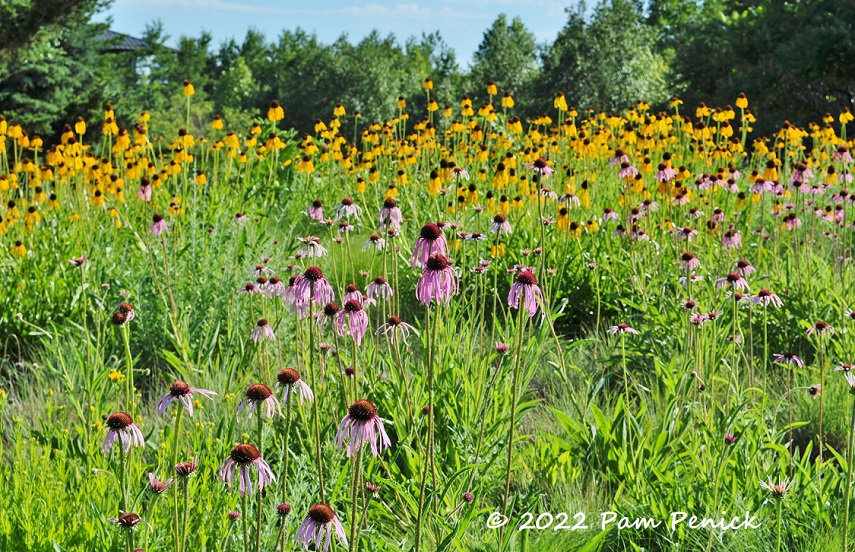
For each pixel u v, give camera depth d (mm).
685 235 5793
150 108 33344
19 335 5902
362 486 3008
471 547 3135
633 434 4102
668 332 5410
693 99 26531
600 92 35750
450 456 3891
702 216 7094
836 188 8961
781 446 3561
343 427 2426
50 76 23406
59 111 23406
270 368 5164
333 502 3184
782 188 7625
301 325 5008
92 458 3641
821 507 3363
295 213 8805
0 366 5578
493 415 4094
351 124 49062
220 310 5852
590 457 4039
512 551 3166
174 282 5965
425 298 2730
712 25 25516
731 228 6762
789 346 5715
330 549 2717
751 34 24266
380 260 6895
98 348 4426
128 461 3436
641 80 35094
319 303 3219
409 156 10023
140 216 8008
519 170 8547
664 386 4941
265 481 2465
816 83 23609
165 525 3076
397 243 6895
